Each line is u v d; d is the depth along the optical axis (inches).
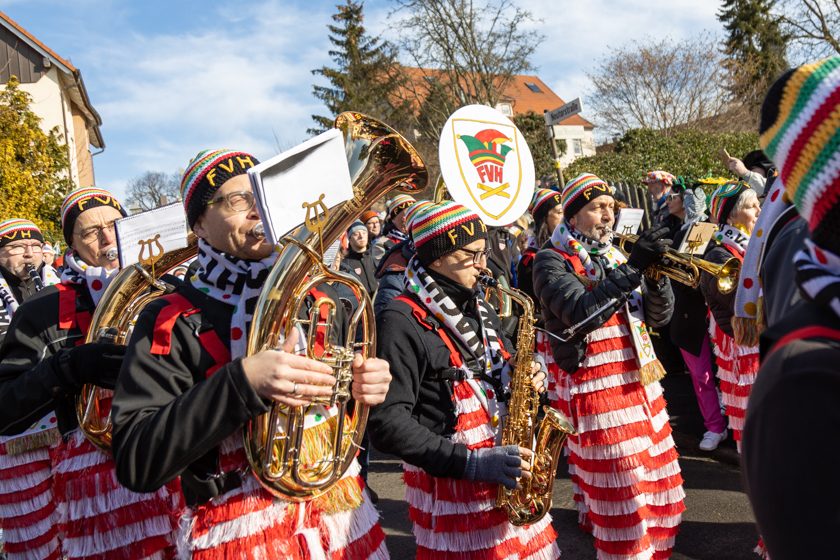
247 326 61.9
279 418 59.8
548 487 91.6
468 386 87.4
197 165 64.3
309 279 60.7
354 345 64.9
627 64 951.6
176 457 54.5
